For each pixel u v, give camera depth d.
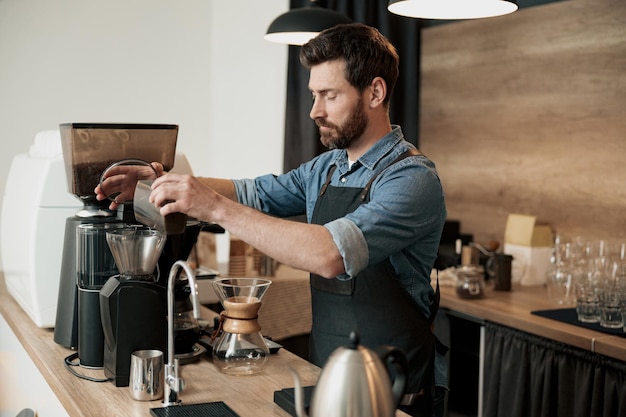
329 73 2.04
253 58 4.86
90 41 4.37
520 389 3.09
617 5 3.43
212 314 2.75
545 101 3.82
